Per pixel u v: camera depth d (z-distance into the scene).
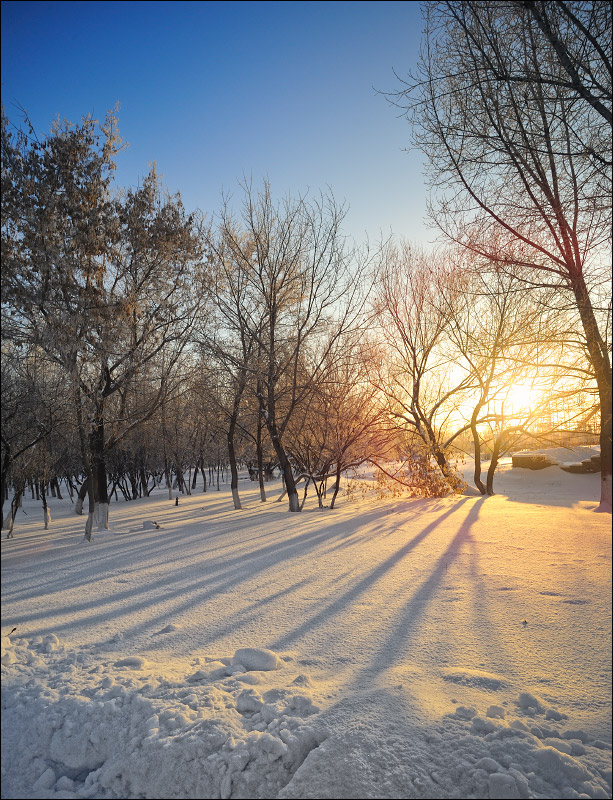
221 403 21.38
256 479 45.56
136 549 10.69
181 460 35.84
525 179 10.72
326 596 6.52
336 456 18.23
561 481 21.70
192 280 15.70
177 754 3.31
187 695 3.92
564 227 11.00
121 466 31.64
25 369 11.62
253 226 18.50
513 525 10.98
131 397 16.34
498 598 6.04
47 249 11.51
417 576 7.22
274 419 18.09
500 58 9.25
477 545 9.03
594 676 4.07
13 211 11.27
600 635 4.79
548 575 6.84
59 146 12.44
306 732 3.45
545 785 2.98
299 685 4.16
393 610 5.86
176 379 17.27
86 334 12.78
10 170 11.55
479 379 19.02
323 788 3.07
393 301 20.55
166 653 4.93
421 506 16.09
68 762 3.49
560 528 10.40
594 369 13.71
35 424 12.73
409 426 21.12
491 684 4.03
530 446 28.83
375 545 9.68
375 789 3.02
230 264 18.89
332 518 14.38
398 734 3.41
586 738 3.35
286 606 6.20
